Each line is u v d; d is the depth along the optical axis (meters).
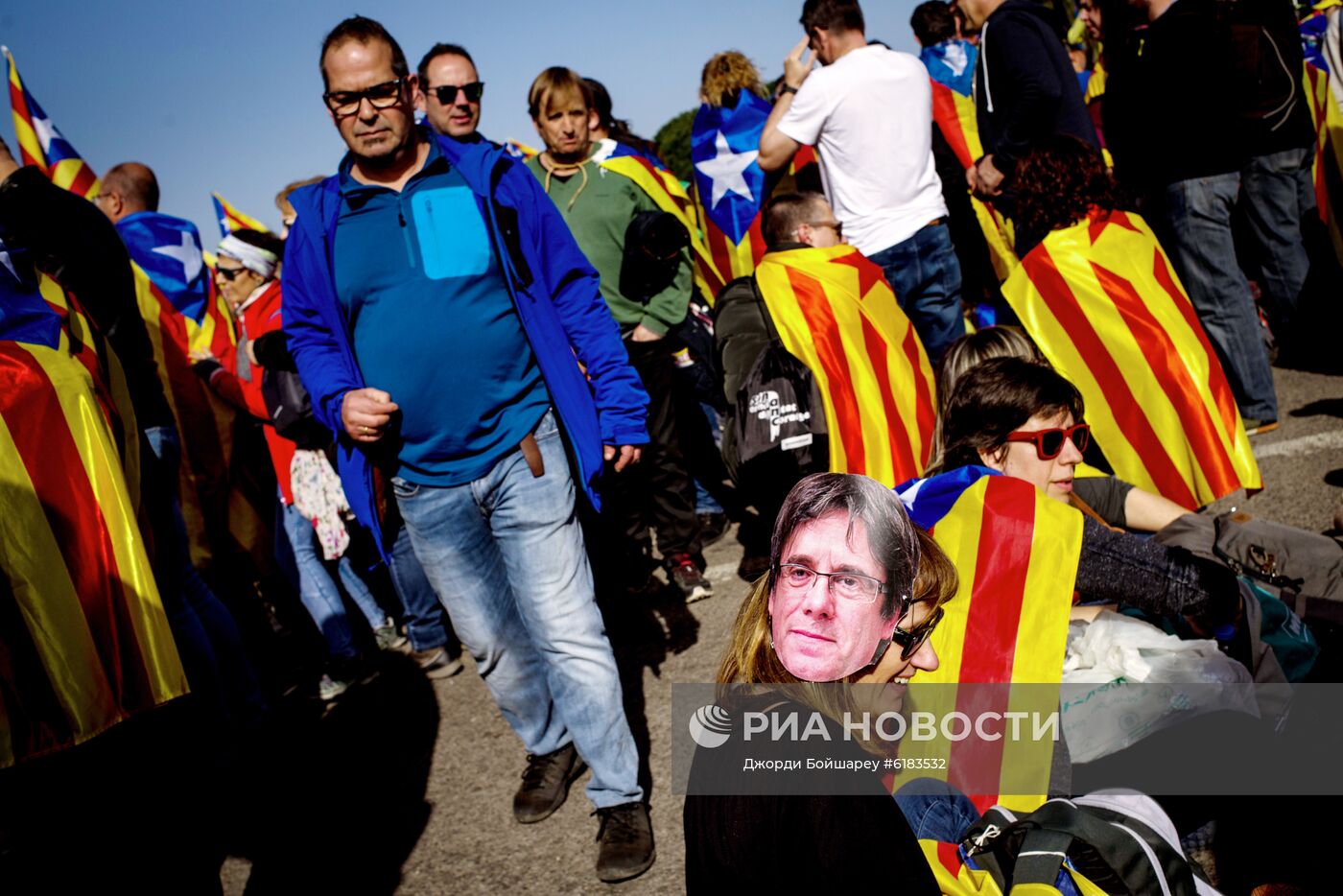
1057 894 1.23
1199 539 2.36
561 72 3.94
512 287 2.55
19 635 2.07
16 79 5.54
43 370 2.21
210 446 4.25
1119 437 3.34
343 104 2.45
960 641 1.87
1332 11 4.83
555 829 2.88
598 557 4.19
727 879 1.18
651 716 3.31
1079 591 2.21
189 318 5.16
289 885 2.86
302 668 4.46
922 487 2.10
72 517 2.17
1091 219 3.39
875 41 4.31
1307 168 4.62
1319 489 3.76
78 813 2.90
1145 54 4.18
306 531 4.03
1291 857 2.05
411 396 2.55
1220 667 2.00
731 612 3.90
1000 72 4.18
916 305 4.37
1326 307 5.03
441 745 3.49
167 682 2.29
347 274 2.56
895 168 4.15
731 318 3.51
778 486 3.42
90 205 3.03
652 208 4.04
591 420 2.63
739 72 5.36
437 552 2.71
